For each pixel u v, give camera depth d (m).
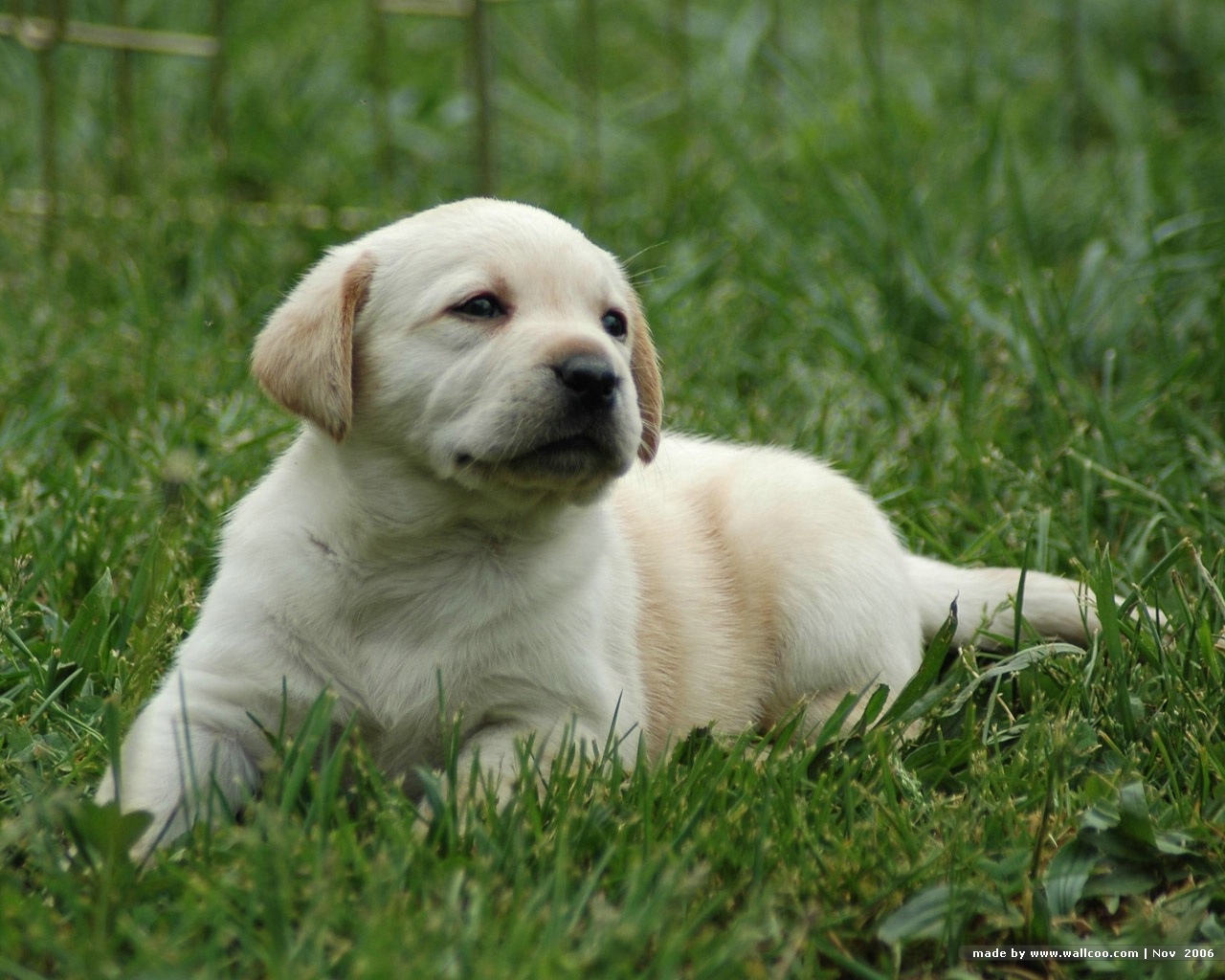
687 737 6.55
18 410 9.51
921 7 17.69
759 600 7.47
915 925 4.99
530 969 4.24
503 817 5.24
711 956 4.52
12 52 14.20
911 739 6.65
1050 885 5.29
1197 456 9.12
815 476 7.85
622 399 6.00
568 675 6.14
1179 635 7.17
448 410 5.95
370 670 6.02
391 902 4.61
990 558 8.53
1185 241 11.86
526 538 6.16
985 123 13.88
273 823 4.86
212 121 13.36
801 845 5.31
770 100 14.29
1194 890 5.27
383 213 12.20
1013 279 10.89
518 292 6.13
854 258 11.66
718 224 12.34
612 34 17.12
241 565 6.09
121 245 11.58
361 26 16.33
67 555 7.82
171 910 4.70
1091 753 6.24
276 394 6.18
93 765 5.88
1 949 4.43
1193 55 16.33
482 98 13.11
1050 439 9.47
